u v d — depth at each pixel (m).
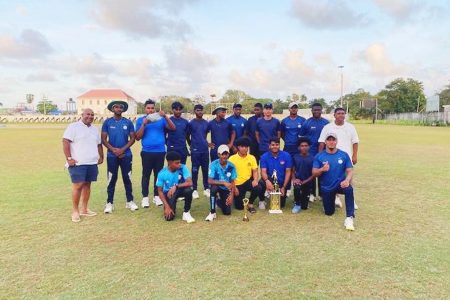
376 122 59.56
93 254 4.18
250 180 6.11
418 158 12.93
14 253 4.22
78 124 5.62
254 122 7.68
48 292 3.30
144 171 6.40
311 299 3.14
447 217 5.61
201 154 7.27
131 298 3.18
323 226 5.22
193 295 3.22
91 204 6.61
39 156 13.95
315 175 5.71
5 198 7.02
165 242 4.57
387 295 3.21
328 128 6.25
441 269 3.73
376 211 6.00
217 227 5.21
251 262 3.92
